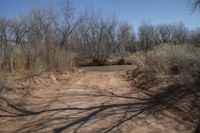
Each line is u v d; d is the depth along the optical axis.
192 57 10.93
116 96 9.64
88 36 46.88
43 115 6.87
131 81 13.88
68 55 20.50
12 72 11.77
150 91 10.25
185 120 6.71
